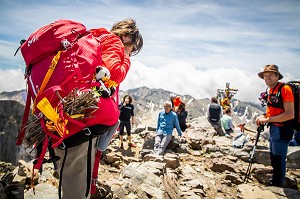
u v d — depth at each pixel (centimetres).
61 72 184
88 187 194
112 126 216
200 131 1338
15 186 368
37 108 184
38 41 193
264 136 1488
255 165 785
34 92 188
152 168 620
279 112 591
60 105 175
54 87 177
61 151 206
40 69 189
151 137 1054
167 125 981
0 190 334
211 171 784
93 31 221
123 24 243
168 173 684
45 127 179
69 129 184
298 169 831
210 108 1382
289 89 570
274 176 634
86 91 183
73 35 199
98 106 187
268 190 598
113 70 199
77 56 190
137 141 1172
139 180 551
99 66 192
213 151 987
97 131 194
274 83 592
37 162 180
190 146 1071
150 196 502
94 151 215
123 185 518
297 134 956
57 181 456
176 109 1357
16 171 463
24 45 203
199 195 583
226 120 1389
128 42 242
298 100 572
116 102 218
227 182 683
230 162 829
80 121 185
